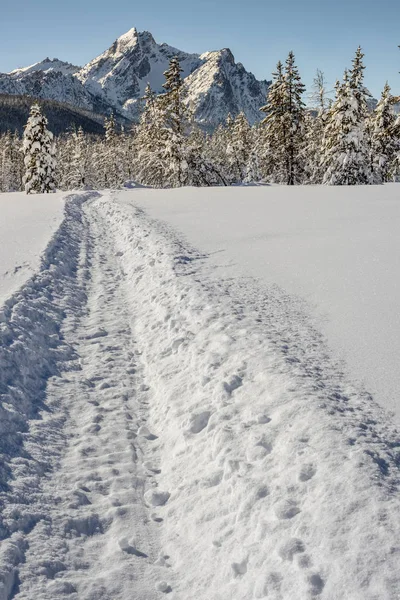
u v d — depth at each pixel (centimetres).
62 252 1292
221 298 765
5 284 933
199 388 545
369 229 1250
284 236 1244
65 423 540
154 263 1091
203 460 440
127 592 330
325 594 269
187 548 363
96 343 758
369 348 537
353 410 417
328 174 4059
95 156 7681
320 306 694
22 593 321
